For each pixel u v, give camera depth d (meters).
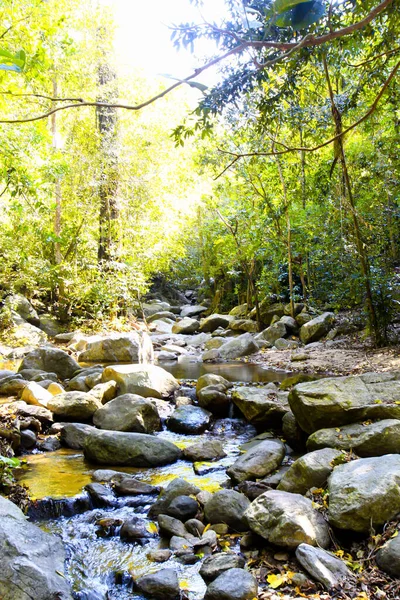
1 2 5.59
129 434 5.28
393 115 7.72
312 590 2.79
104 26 13.82
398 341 8.57
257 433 6.01
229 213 14.19
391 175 9.05
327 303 12.26
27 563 2.71
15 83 5.74
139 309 19.11
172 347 12.00
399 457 3.51
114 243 15.00
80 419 6.34
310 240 11.74
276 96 3.23
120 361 10.80
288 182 11.84
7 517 3.04
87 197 14.76
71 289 14.98
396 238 9.90
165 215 15.32
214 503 3.81
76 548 3.51
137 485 4.42
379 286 8.38
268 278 13.38
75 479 4.64
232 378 8.32
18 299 14.17
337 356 8.81
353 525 3.15
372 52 3.66
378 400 4.55
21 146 6.61
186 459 5.26
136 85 14.53
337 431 4.39
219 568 3.09
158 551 3.41
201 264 20.28
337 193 9.41
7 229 13.73
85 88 13.80
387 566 2.82
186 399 7.09
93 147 14.51
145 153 14.97
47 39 6.20
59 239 7.71
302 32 2.53
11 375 7.77
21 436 5.50
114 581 3.15
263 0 2.03
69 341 12.90
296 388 4.96
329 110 6.38
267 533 3.25
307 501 3.46
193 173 14.95
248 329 13.54
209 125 2.55
